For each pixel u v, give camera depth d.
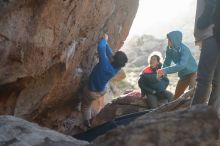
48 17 5.47
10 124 3.21
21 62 5.43
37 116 7.37
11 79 5.50
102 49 7.30
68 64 6.83
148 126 2.03
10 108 6.05
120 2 8.36
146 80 7.54
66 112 8.09
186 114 2.10
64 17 5.86
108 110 7.83
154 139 1.99
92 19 7.04
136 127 2.05
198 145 1.96
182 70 7.20
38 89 6.36
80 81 7.82
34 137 3.04
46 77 6.40
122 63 7.33
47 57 5.96
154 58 7.57
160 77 6.85
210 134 1.98
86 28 7.01
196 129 2.00
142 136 2.00
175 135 1.99
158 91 7.54
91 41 7.62
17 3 4.84
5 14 4.78
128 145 1.98
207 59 3.78
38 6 5.18
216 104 3.80
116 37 8.91
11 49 5.14
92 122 7.93
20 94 6.07
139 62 20.44
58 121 7.88
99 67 7.36
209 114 2.06
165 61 7.15
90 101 7.73
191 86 7.27
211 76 3.81
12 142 2.90
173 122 2.03
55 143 2.98
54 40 5.89
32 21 5.24
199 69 3.86
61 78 6.67
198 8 3.81
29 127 3.24
